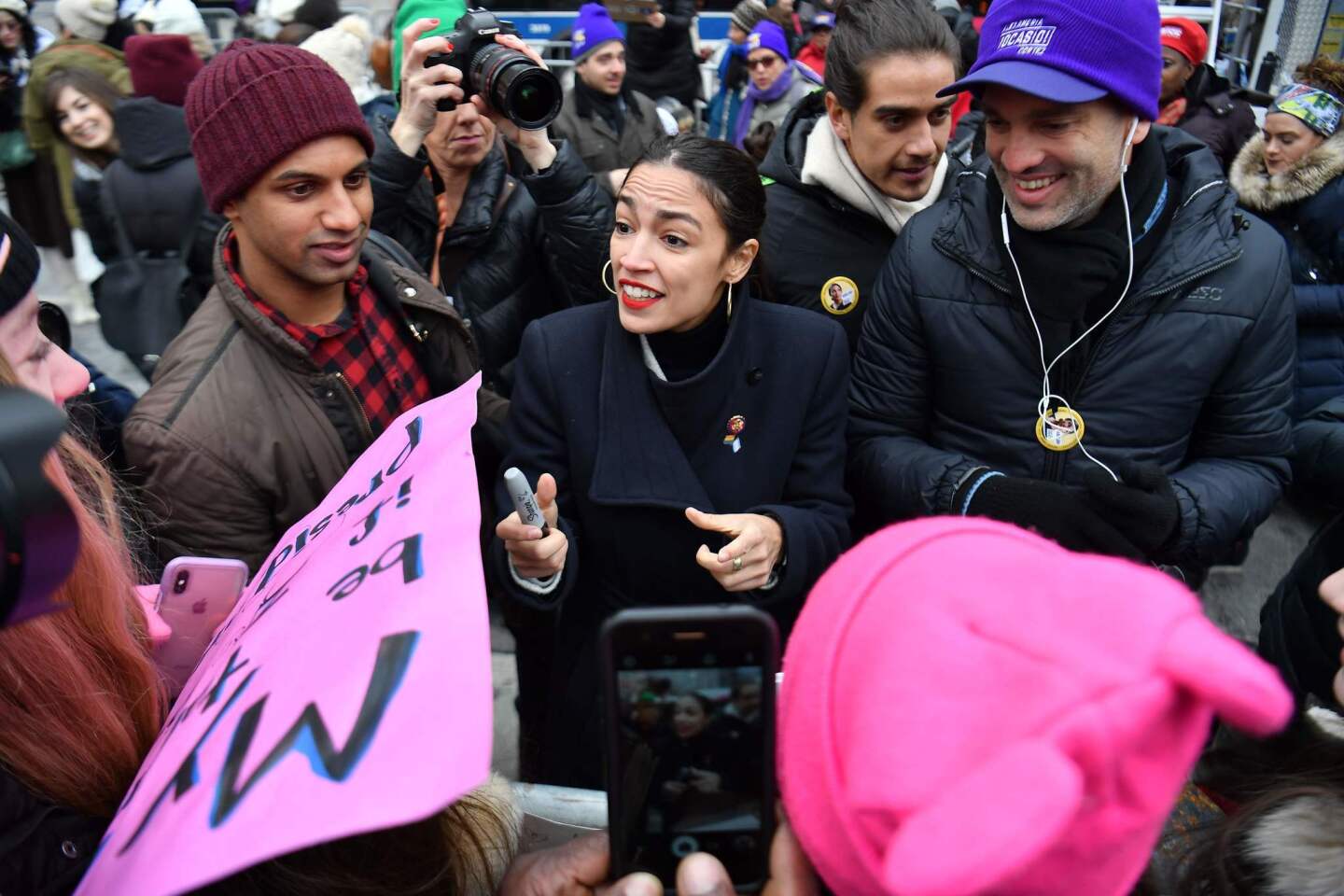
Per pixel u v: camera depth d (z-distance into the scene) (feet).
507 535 4.51
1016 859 1.43
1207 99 14.60
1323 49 19.77
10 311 2.86
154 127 8.87
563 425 5.26
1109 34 4.60
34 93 14.74
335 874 2.61
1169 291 5.19
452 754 1.80
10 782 2.67
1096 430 5.39
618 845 2.25
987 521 2.14
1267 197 10.77
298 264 4.77
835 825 1.85
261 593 3.20
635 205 4.75
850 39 6.18
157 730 3.22
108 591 3.12
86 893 2.20
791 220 6.77
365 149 4.94
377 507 2.95
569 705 5.43
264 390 4.91
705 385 5.00
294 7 16.94
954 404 5.71
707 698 2.19
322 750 1.96
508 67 6.31
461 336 5.92
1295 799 2.87
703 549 4.51
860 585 1.99
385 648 2.12
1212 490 5.24
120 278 9.14
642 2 17.92
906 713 1.67
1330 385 10.75
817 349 5.33
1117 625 1.70
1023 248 5.24
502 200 7.85
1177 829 3.36
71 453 3.54
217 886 2.55
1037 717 1.60
